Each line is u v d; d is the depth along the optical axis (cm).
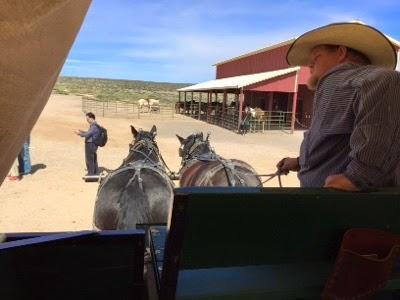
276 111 3425
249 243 173
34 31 124
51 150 1783
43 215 909
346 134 226
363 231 183
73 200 1034
